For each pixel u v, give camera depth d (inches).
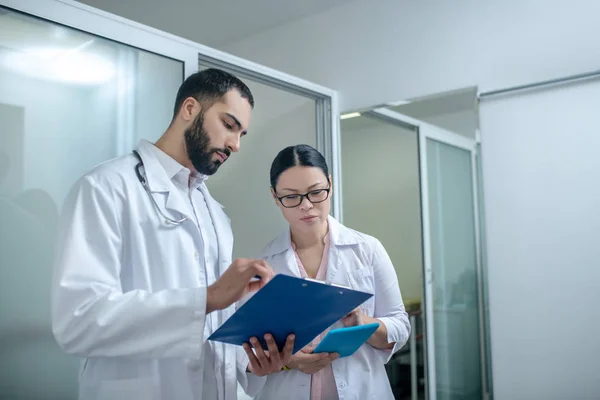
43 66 51.5
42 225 50.2
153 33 61.6
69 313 35.9
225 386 46.4
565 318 68.8
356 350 51.6
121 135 57.7
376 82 90.9
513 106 75.3
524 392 71.1
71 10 53.7
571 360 67.9
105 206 40.4
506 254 74.4
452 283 82.1
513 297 73.2
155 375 41.0
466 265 80.0
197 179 49.7
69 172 52.8
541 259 71.4
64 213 40.4
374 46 91.7
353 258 57.7
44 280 49.9
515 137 74.8
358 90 93.1
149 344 37.1
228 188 103.6
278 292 34.3
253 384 53.6
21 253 48.5
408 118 87.0
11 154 48.5
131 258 41.9
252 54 112.1
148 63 61.2
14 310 47.5
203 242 46.8
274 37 108.1
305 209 52.9
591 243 67.7
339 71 96.3
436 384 84.7
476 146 78.2
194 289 38.6
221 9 99.7
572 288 68.6
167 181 45.3
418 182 86.7
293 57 104.2
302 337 43.0
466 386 79.4
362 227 91.9
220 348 46.8
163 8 99.2
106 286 37.8
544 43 73.2
